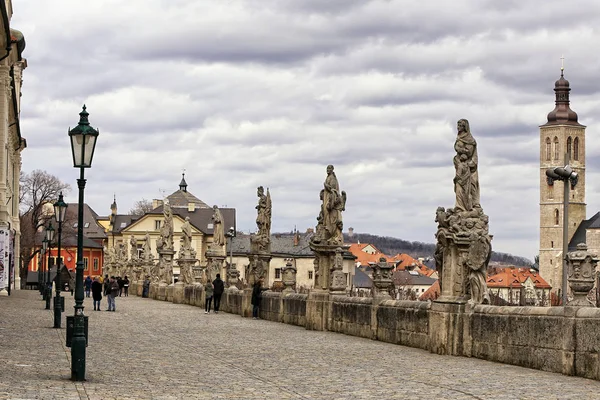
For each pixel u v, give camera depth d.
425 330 27.02
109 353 25.66
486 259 24.64
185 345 28.75
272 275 156.12
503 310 22.56
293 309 41.00
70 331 24.50
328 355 25.25
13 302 60.94
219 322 42.69
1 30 45.53
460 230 24.89
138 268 106.56
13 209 90.12
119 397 16.44
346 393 17.27
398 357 24.45
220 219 62.94
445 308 24.89
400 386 18.23
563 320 19.73
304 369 21.62
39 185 142.38
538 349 20.84
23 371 20.31
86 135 21.08
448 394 17.00
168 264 83.56
